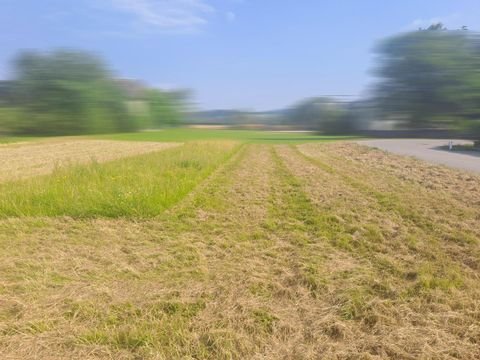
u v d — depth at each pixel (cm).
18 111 6675
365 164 1641
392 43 7525
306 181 1066
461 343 262
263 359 242
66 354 245
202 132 9244
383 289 352
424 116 7281
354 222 592
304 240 505
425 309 311
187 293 336
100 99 7700
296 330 279
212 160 1484
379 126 8306
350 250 467
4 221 570
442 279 365
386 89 7875
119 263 412
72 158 1972
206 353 247
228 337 264
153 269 400
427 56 6938
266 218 624
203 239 505
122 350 249
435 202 750
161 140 4878
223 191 883
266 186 973
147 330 270
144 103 9312
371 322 294
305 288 354
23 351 247
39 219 578
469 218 620
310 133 9338
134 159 1523
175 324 280
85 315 294
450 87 6775
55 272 382
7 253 437
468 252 451
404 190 905
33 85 7025
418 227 570
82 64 7575
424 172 1316
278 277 379
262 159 1888
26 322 279
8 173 1261
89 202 636
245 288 351
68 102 7175
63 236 506
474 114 6619
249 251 459
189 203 725
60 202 635
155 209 624
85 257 433
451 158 2019
